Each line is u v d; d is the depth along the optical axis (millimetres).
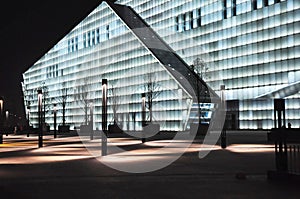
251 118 72438
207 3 83062
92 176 14148
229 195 10336
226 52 78500
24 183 12578
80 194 10594
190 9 86625
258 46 72500
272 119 68625
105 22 95750
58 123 115625
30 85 133500
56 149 29875
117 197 10164
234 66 76750
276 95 52531
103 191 11055
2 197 10195
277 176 12992
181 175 14289
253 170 15602
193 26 85562
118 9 93312
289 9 67250
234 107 75812
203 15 83688
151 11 95562
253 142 36344
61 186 11961
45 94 116000
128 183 12523
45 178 13672
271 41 70188
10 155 24375
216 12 81000
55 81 118375
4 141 44375
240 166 17094
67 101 109625
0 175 14500
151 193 10711
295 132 33906
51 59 120750
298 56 65562
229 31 78188
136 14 95500
